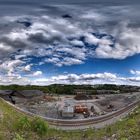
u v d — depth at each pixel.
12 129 32.50
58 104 96.88
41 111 76.06
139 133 28.69
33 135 32.34
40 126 34.22
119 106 96.00
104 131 37.81
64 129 49.50
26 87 119.62
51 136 35.75
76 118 71.44
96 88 147.12
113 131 35.22
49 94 122.94
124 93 129.88
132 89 137.38
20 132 31.88
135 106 74.69
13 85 117.44
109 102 105.94
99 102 110.00
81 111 82.25
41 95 110.69
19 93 104.56
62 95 131.75
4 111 42.69
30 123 34.62
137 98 107.31
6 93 101.62
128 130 31.27
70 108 80.06
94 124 58.06
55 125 54.81
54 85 136.00
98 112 85.69
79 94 128.88
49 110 78.69
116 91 138.12
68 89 138.50
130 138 28.05
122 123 39.34
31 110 75.38
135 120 36.84
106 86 146.50
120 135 30.55
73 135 39.59
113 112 73.38
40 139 32.34
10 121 36.34
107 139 31.62
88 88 145.50
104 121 61.56
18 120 35.53
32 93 107.12
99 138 33.97
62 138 36.12
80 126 56.38
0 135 27.95
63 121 60.12
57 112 75.69
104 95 135.38
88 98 126.62
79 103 107.38
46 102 100.75
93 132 39.34
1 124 33.12
